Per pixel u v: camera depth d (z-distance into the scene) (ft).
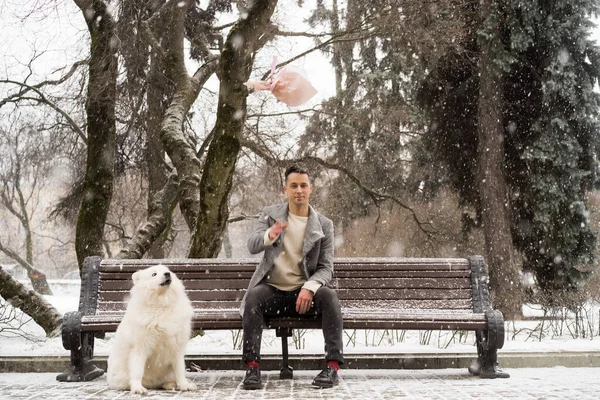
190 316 17.03
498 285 56.34
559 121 56.85
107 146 32.89
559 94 57.82
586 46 57.88
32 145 57.16
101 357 22.65
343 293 20.25
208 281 20.29
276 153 55.01
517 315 53.26
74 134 51.88
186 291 20.17
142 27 40.63
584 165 59.62
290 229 18.66
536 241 61.72
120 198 68.18
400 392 16.01
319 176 67.87
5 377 20.20
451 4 55.31
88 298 19.70
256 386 16.67
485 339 19.49
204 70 42.16
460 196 69.46
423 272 20.47
